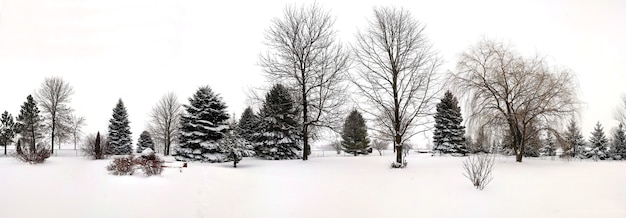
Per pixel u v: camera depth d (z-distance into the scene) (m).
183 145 26.56
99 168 14.34
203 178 12.38
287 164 20.95
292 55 25.30
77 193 8.56
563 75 19.59
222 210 8.59
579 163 18.47
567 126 20.34
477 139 21.70
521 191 11.03
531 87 19.64
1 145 41.44
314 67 25.28
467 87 21.36
